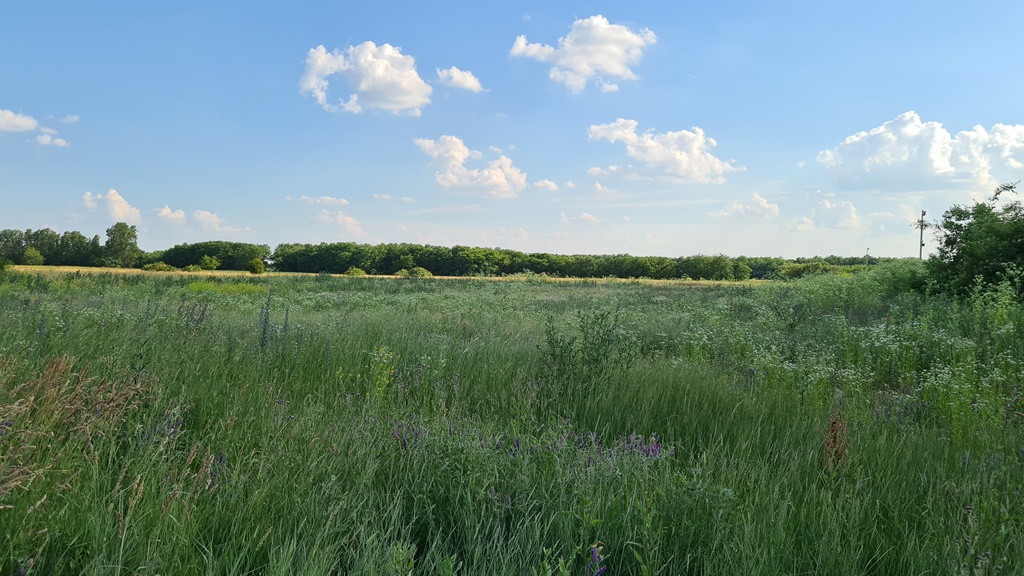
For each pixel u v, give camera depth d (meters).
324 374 6.56
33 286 24.59
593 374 6.23
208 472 2.86
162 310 9.69
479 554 2.52
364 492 3.05
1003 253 17.45
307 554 2.47
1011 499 3.40
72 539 2.35
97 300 14.58
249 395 4.92
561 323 13.84
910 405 6.52
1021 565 2.62
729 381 7.55
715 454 4.11
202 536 2.53
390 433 3.92
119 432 3.52
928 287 19.77
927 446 4.81
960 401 6.10
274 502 2.84
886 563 2.87
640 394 5.80
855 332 11.76
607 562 2.64
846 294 21.50
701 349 10.62
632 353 7.91
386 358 6.75
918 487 3.84
